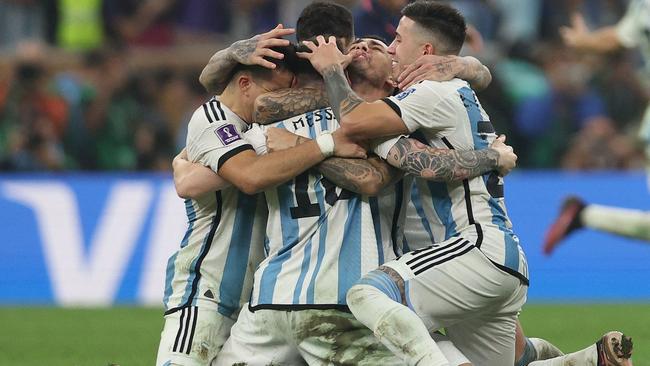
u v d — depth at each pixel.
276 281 18.39
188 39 54.62
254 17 54.31
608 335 19.45
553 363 20.42
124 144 49.19
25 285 41.34
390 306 17.36
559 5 55.59
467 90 19.12
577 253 42.06
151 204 41.78
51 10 54.75
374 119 18.17
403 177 18.84
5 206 41.97
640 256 42.16
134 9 54.44
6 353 28.23
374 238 18.47
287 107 18.91
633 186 43.03
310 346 18.20
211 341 19.58
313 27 19.75
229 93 19.50
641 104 52.06
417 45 19.78
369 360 18.03
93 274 41.34
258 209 19.67
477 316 18.78
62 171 48.28
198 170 19.12
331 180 18.41
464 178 18.47
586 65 52.16
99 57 50.78
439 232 18.91
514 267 18.41
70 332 32.25
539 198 42.62
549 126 50.44
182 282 19.91
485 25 54.09
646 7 37.88
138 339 30.69
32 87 49.06
